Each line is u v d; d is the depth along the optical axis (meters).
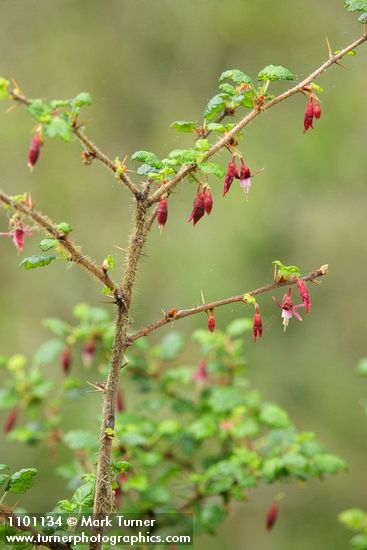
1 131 11.45
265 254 11.33
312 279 3.09
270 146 11.59
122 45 11.77
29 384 5.36
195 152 3.00
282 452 4.64
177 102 11.55
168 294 11.12
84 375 9.41
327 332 11.03
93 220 11.59
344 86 11.47
